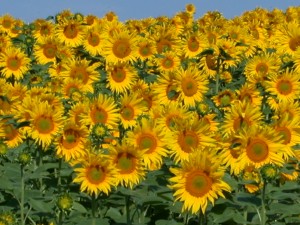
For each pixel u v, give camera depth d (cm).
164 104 552
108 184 423
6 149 469
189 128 445
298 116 480
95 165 423
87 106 497
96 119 496
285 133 454
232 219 445
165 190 436
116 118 498
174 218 462
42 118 480
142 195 433
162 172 451
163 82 557
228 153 429
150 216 468
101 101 498
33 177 455
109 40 616
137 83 589
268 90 579
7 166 488
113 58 612
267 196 443
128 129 512
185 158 443
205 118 486
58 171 483
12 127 514
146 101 555
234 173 457
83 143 472
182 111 481
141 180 436
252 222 434
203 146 443
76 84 601
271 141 422
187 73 549
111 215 449
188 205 390
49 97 536
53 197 459
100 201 463
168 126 479
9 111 534
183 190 392
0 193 480
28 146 505
